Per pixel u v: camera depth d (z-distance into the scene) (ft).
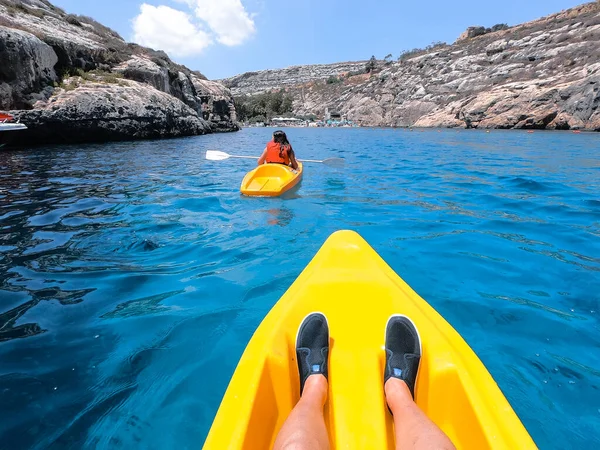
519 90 103.91
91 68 56.44
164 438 4.83
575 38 129.39
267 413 4.44
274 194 17.79
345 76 338.75
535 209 15.69
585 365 6.19
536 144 49.90
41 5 64.75
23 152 35.76
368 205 16.47
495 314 7.70
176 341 6.87
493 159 33.81
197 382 5.83
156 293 8.63
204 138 65.82
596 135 68.49
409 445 3.80
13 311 7.87
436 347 5.18
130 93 53.62
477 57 155.43
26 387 5.71
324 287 6.44
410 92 167.63
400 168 28.12
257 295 8.50
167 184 21.16
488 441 3.84
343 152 42.47
